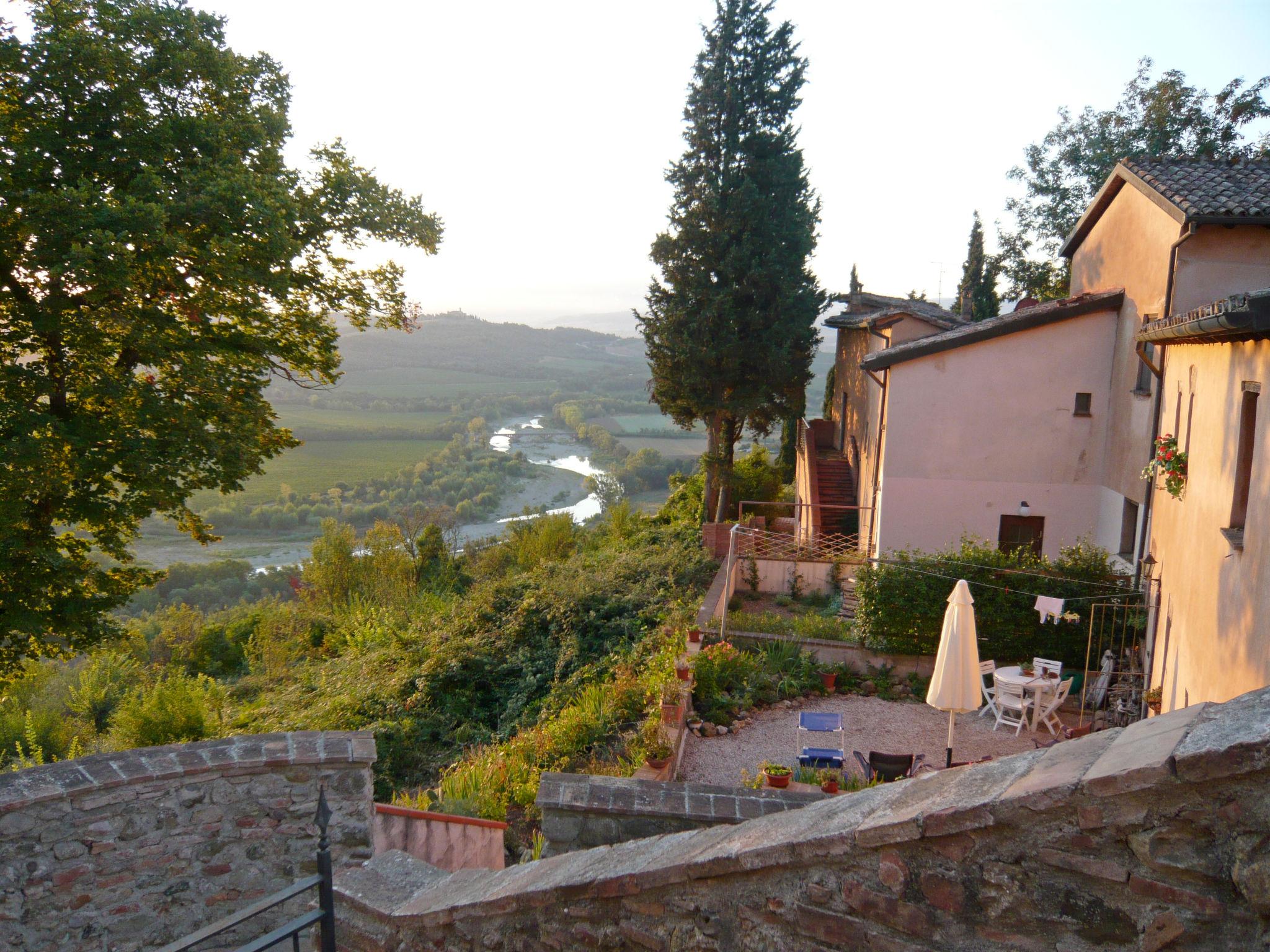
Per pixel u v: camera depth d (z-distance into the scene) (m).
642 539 30.88
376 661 22.03
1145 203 16.02
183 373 12.52
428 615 26.53
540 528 34.50
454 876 4.75
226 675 29.44
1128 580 15.66
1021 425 18.62
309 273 15.28
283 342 15.86
